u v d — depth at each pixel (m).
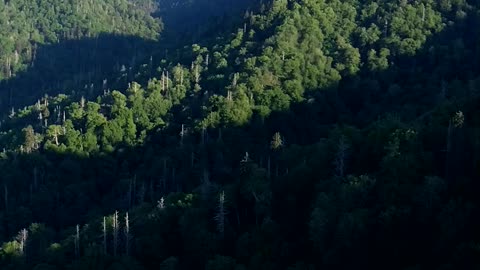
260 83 137.75
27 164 128.00
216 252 84.38
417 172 75.50
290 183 88.81
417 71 144.12
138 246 88.00
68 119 139.12
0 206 123.19
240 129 127.00
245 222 89.56
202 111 133.25
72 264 88.12
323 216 75.19
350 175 80.06
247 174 94.62
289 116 131.50
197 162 122.75
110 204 118.50
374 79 143.50
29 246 101.25
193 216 88.44
